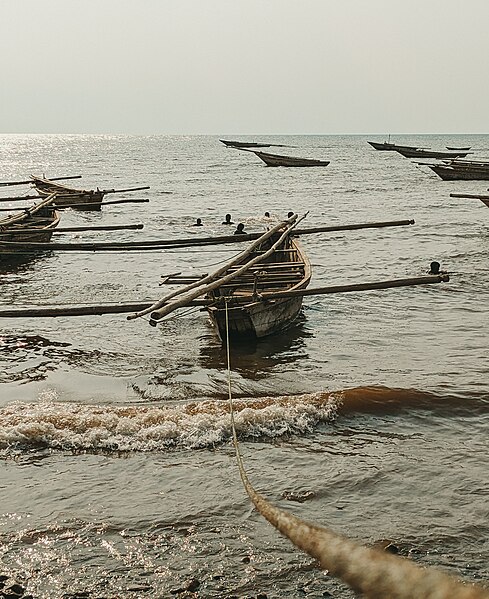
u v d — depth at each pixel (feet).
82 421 30.71
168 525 23.11
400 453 28.68
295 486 25.91
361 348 45.39
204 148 593.01
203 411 32.17
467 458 28.17
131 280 69.62
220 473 27.02
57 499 24.93
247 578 20.06
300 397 33.58
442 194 179.93
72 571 20.44
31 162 352.69
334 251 89.51
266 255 54.85
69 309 45.91
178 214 135.13
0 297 61.67
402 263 80.07
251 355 44.14
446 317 53.57
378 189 196.34
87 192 128.77
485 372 39.75
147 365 42.09
